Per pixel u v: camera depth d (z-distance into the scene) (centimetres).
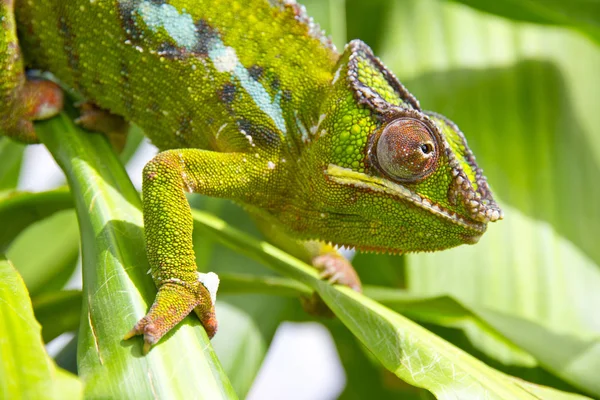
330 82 39
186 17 39
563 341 40
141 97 40
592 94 47
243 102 39
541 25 45
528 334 40
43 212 40
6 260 36
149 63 39
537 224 44
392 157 37
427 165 37
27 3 40
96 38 40
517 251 44
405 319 37
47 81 40
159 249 36
